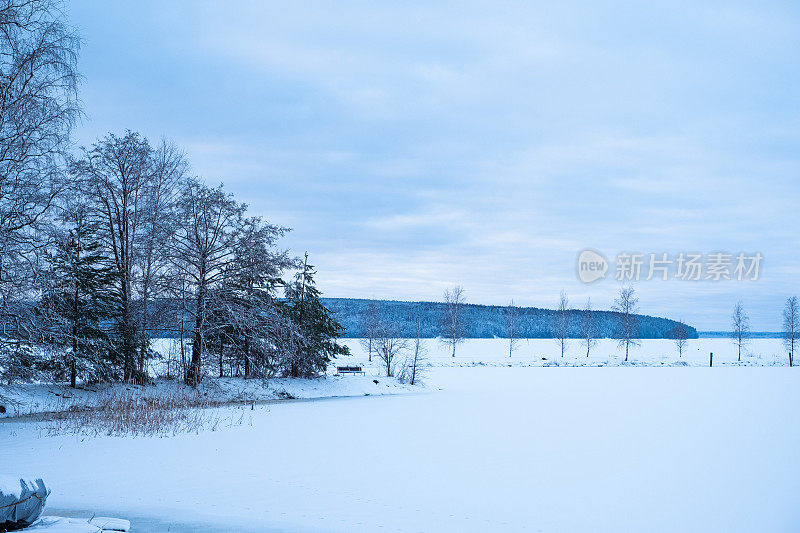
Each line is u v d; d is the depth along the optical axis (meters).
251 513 9.80
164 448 16.47
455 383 46.88
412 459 15.23
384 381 45.06
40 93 18.98
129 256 30.39
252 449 16.55
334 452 16.22
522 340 117.56
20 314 20.38
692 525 9.63
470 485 12.30
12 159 18.52
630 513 10.30
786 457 15.76
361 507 10.36
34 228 19.44
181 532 8.69
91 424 20.86
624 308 81.69
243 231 35.22
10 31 18.25
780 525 9.62
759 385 42.28
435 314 132.88
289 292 37.22
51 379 26.55
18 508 8.12
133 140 30.72
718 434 19.81
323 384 40.97
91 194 27.91
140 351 31.08
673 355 90.44
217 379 36.38
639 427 21.56
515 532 9.07
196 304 33.50
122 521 8.91
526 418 24.39
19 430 19.61
